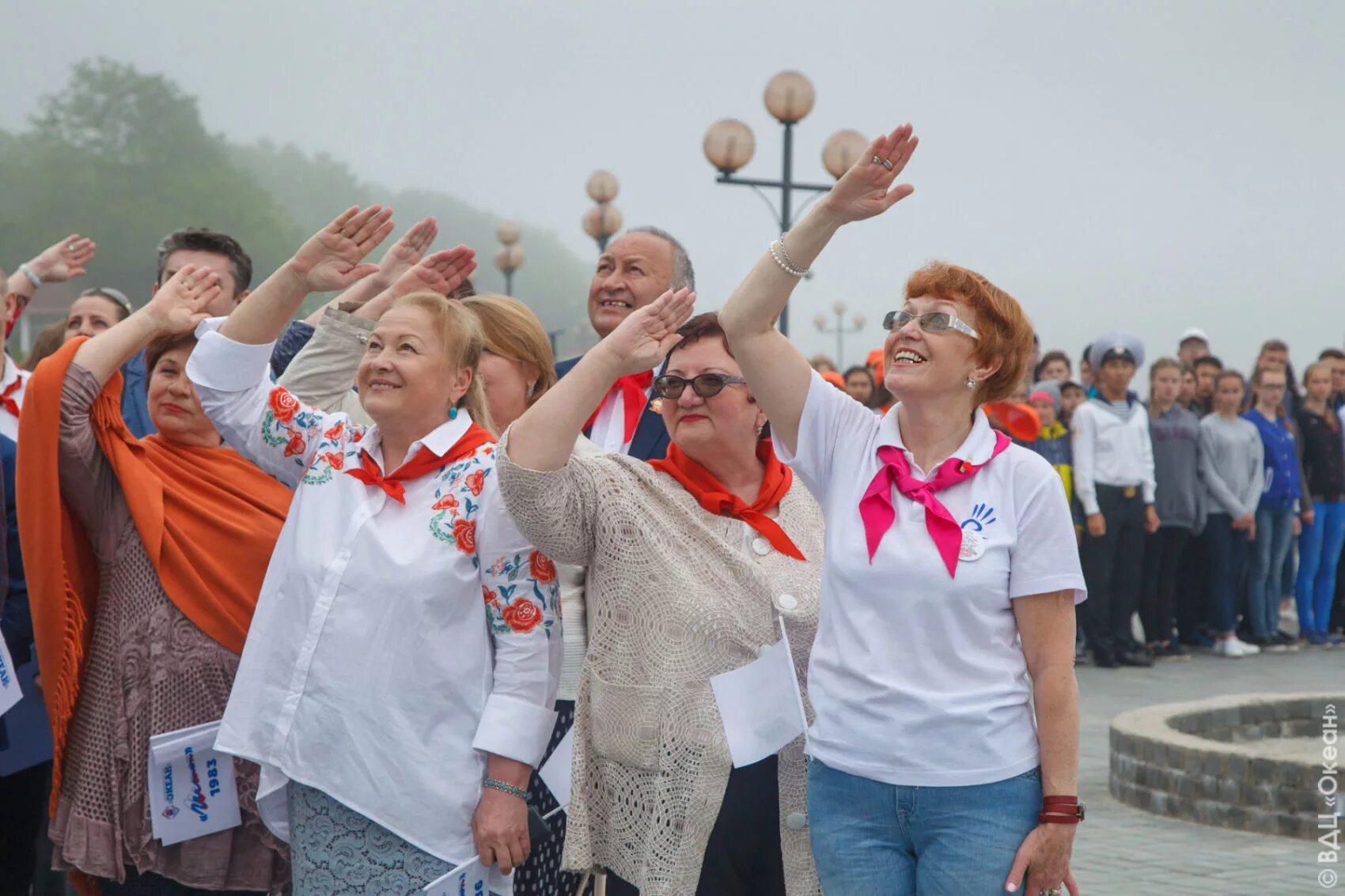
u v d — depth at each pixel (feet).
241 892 12.23
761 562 10.61
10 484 13.84
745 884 10.48
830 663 9.34
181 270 12.69
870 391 39.63
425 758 10.39
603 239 62.13
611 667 10.30
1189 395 38.93
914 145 9.30
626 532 10.36
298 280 11.26
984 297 9.44
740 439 10.84
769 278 9.69
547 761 11.65
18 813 13.96
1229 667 36.76
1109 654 36.55
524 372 13.56
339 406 13.44
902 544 9.15
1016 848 9.00
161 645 11.79
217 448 13.10
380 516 10.70
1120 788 22.49
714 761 10.14
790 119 43.68
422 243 14.57
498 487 10.39
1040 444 36.65
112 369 12.00
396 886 10.41
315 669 10.45
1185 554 40.14
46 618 11.75
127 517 12.09
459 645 10.52
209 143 216.13
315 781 10.42
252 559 12.26
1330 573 42.04
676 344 10.50
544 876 12.07
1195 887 17.44
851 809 9.27
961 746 8.97
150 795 11.53
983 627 9.07
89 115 206.59
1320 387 41.81
